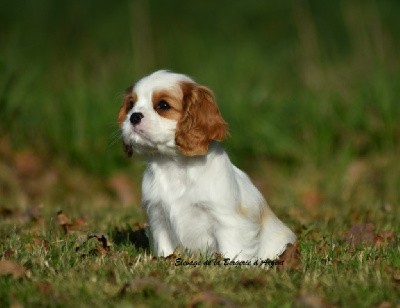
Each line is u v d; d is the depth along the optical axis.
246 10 22.45
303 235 8.98
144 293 6.48
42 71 15.91
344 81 15.38
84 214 10.62
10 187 13.34
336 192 13.19
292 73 16.41
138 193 13.28
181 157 7.58
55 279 6.83
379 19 18.42
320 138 14.34
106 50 18.64
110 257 7.58
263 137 14.40
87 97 14.45
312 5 21.80
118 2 22.19
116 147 13.92
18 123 14.23
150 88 7.57
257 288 6.68
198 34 20.50
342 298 6.38
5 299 6.35
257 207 7.79
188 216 7.61
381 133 14.34
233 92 14.88
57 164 14.02
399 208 11.33
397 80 14.99
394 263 7.44
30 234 8.90
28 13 21.95
